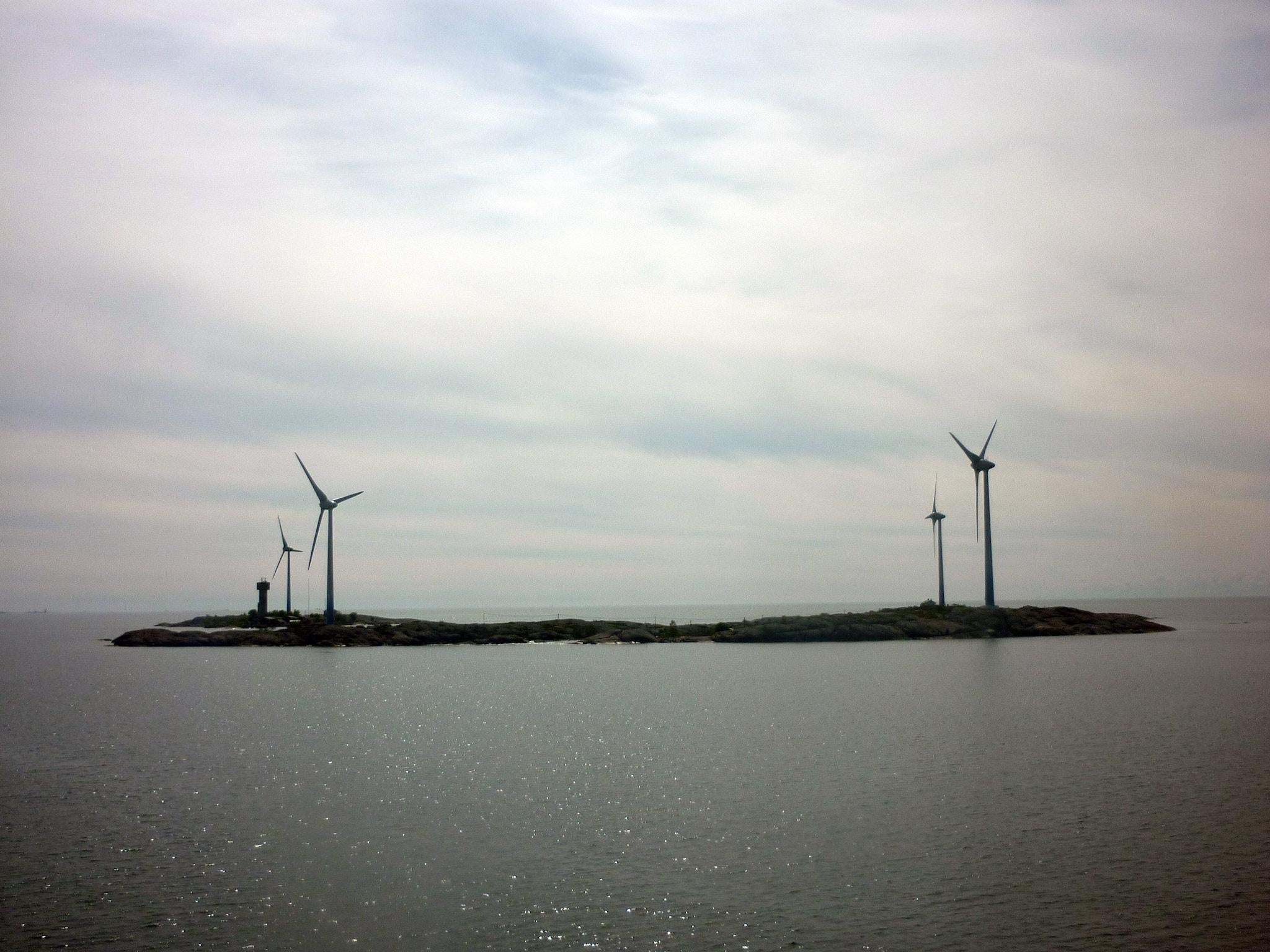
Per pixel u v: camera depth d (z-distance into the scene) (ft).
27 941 102.73
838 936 102.63
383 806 155.33
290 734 231.91
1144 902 110.93
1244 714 248.11
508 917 107.96
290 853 130.31
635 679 371.76
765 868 123.03
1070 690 307.78
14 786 172.35
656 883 118.11
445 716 265.54
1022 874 120.06
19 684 368.68
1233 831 136.26
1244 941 100.78
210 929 105.50
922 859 125.70
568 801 157.28
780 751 200.85
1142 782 166.40
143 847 133.69
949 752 196.13
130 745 216.95
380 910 110.42
